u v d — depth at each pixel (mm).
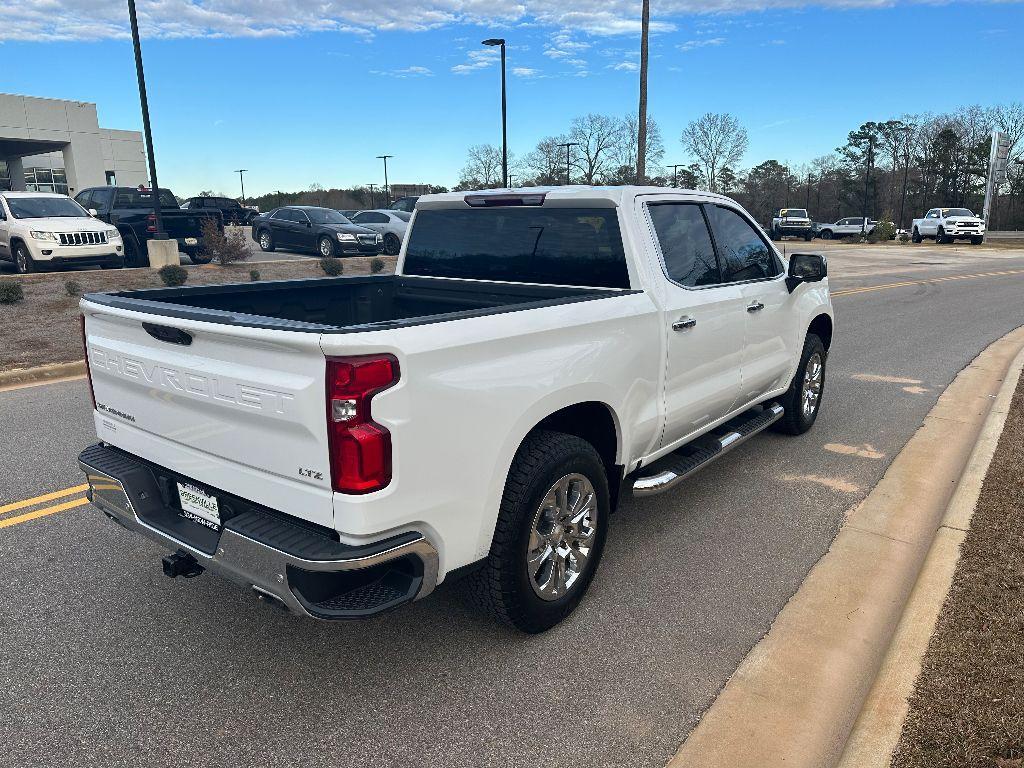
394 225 23281
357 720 2754
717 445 4441
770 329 5016
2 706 2824
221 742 2641
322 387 2359
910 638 2986
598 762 2531
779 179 95312
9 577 3812
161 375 2898
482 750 2596
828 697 2848
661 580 3771
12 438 6047
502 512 2961
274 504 2631
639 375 3631
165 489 3158
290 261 20391
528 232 4188
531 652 3170
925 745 2426
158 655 3158
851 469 5328
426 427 2541
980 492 4410
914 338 11016
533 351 2973
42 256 15773
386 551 2484
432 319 2602
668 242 4047
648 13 20938
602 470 3422
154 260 17703
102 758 2561
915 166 87312
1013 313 13953
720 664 3072
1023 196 79875
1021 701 2609
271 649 3203
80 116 39781
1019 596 3271
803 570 3865
